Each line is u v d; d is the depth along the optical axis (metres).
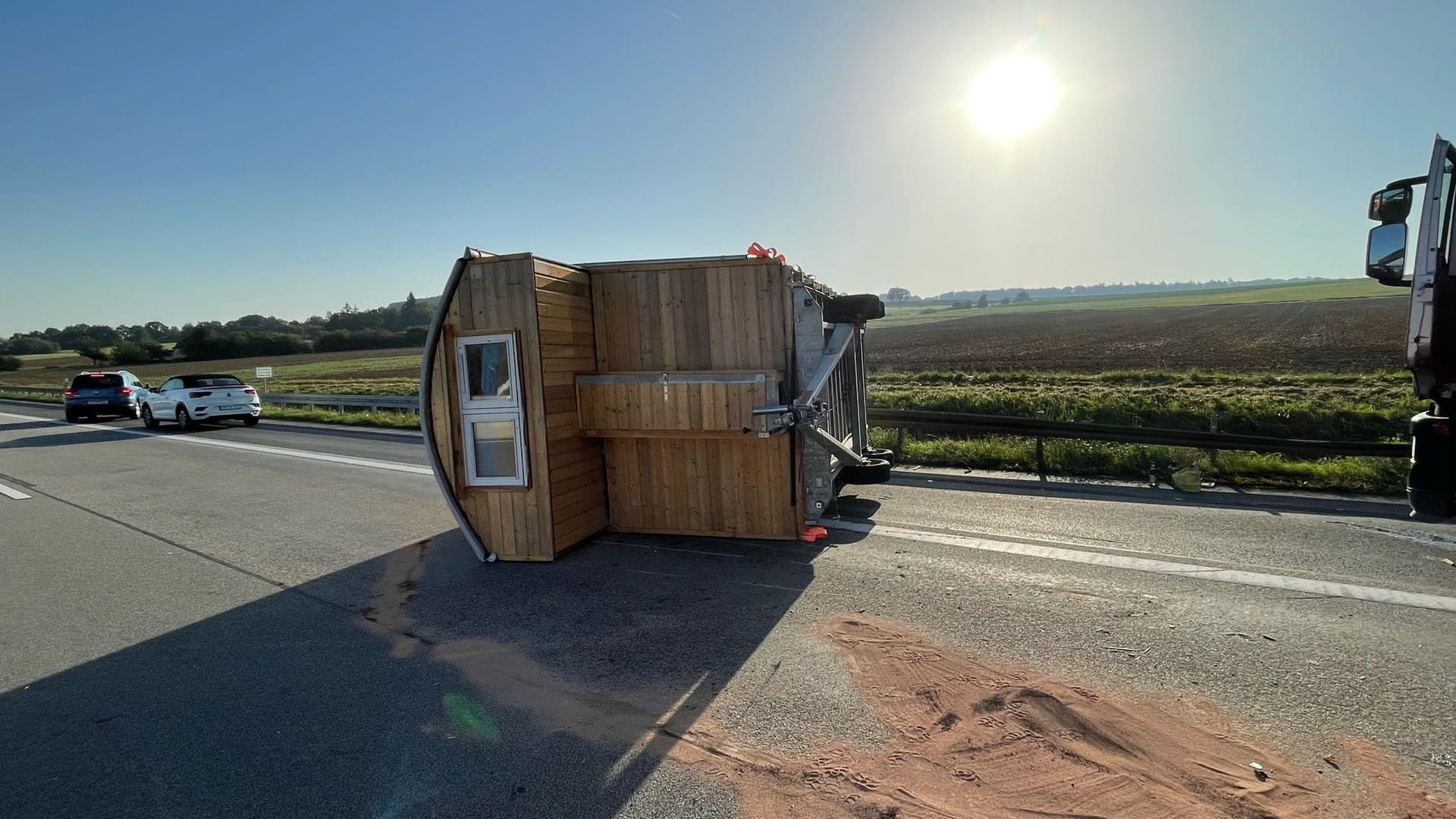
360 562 6.31
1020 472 9.48
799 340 6.60
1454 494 4.07
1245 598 4.79
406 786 2.99
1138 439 8.98
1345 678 3.64
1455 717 3.27
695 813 2.76
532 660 4.20
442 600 5.28
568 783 2.98
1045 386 21.98
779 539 6.54
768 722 3.41
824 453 6.61
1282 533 6.31
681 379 6.33
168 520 7.95
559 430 6.24
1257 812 2.66
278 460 12.39
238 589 5.63
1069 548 6.02
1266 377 20.28
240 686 3.98
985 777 2.92
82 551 6.79
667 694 3.73
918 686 3.70
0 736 3.49
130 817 2.85
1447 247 4.06
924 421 10.44
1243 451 8.98
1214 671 3.75
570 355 6.47
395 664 4.20
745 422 6.15
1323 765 2.94
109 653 4.46
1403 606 4.57
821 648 4.20
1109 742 3.14
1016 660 3.95
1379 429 10.90
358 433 17.31
